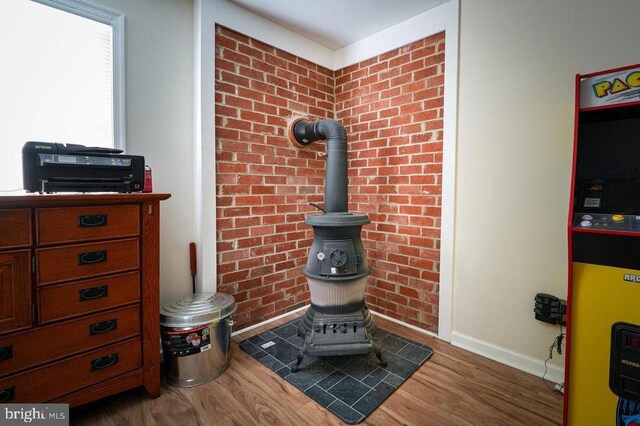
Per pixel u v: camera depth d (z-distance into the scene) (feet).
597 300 3.83
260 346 6.88
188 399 5.24
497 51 6.17
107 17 5.84
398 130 7.89
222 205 7.11
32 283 4.17
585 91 3.88
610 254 3.71
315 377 5.80
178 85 6.79
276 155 8.05
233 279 7.38
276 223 8.15
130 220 4.93
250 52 7.43
